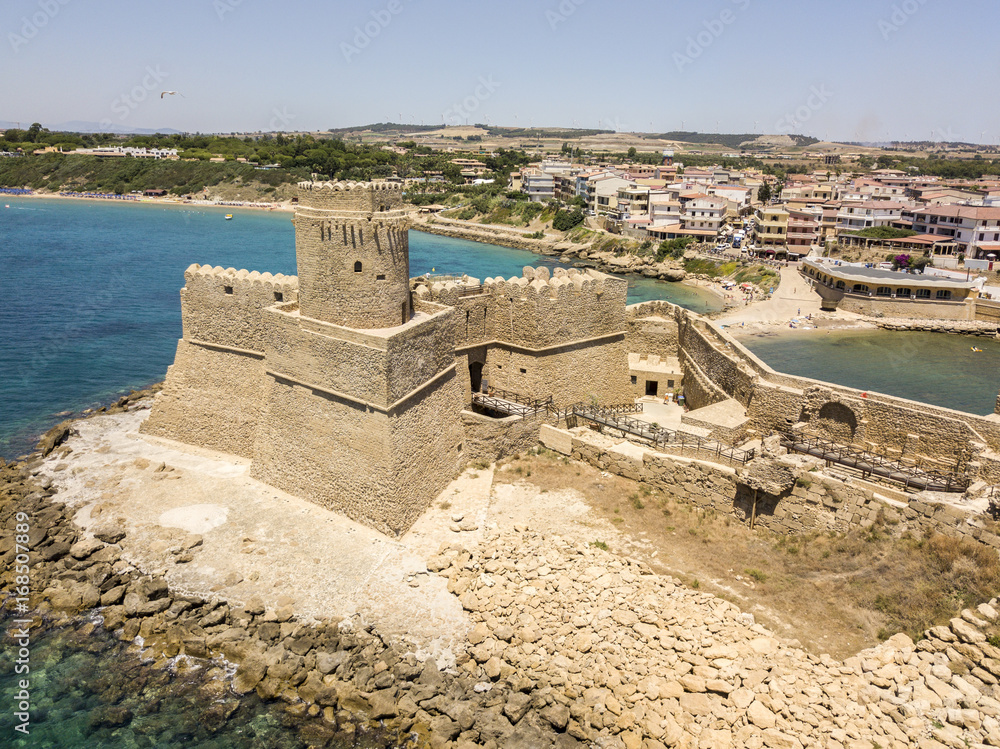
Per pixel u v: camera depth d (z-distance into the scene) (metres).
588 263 179.38
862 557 33.88
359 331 38.75
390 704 29.56
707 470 40.25
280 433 44.34
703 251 174.12
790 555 36.06
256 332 47.88
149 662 32.59
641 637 31.16
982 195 188.62
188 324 51.22
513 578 35.38
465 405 49.31
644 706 27.94
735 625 31.38
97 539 39.59
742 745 25.73
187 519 41.56
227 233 188.00
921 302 130.62
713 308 135.75
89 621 34.97
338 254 40.34
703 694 28.27
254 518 41.69
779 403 44.50
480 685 30.17
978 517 31.75
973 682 26.31
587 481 44.53
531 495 43.25
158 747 28.72
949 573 31.11
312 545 39.03
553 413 50.38
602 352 54.78
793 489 37.12
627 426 49.03
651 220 192.50
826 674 28.25
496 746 27.47
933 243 154.00
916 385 95.38
